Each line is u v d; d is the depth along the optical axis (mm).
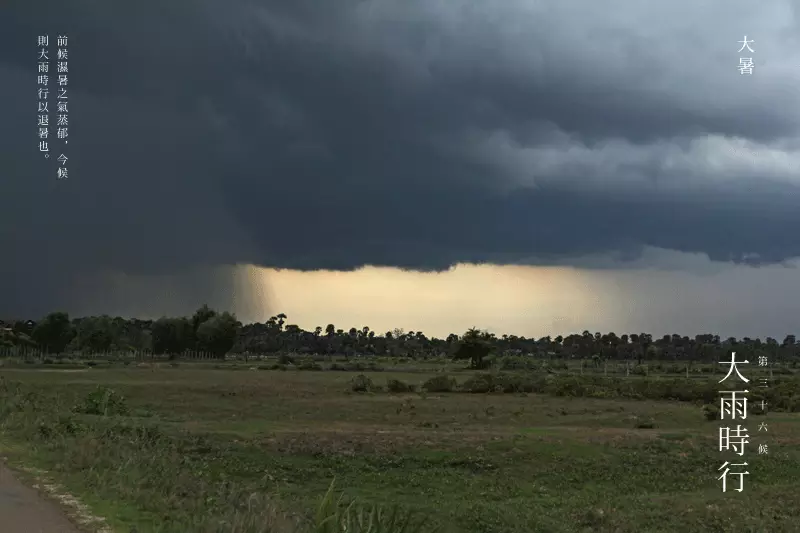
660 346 144875
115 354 135500
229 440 31938
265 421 43125
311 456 31234
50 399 32219
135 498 10898
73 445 14305
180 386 59188
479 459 32750
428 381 69688
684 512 25234
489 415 49969
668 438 38812
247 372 90375
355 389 64562
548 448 35156
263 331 183500
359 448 32875
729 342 138625
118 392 52750
